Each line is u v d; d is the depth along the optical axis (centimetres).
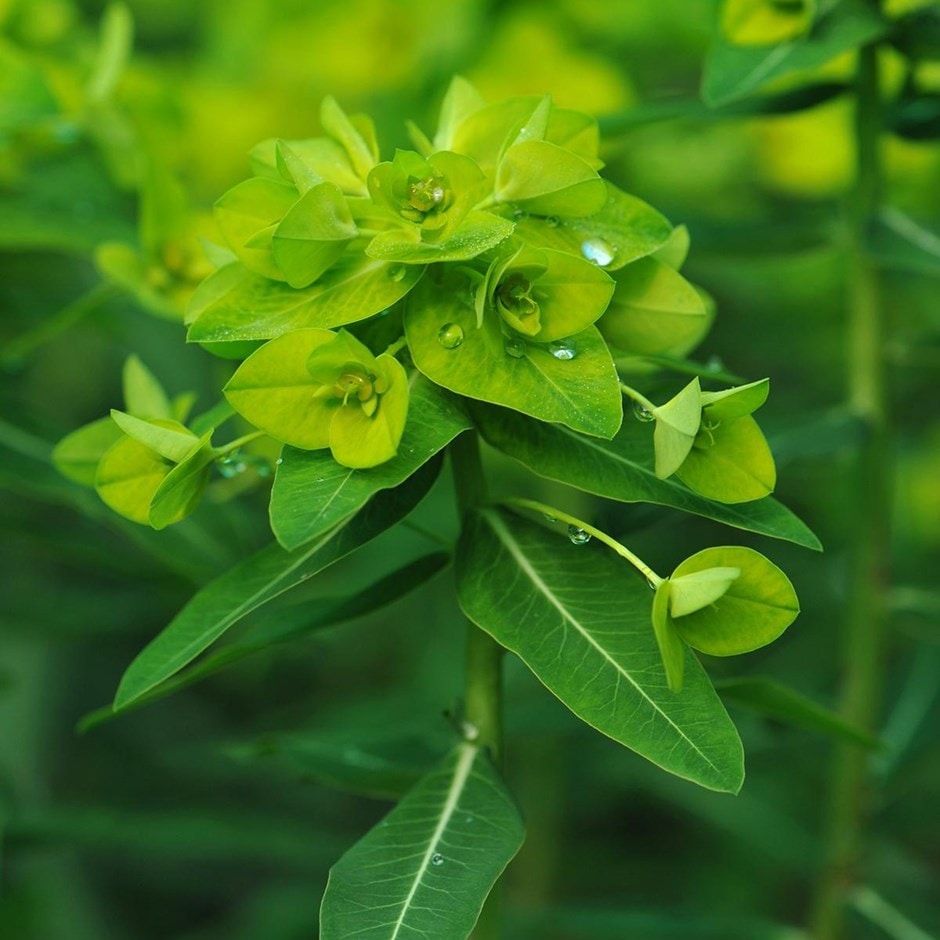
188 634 62
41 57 78
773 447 72
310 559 62
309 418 60
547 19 94
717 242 74
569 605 62
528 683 88
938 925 77
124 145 77
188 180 93
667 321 63
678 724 60
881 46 73
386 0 93
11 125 75
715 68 69
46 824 75
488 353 61
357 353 60
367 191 63
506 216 62
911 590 76
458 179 61
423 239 61
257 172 64
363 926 60
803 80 81
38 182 79
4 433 73
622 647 61
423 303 61
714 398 60
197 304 63
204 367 83
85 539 74
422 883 60
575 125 63
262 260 61
